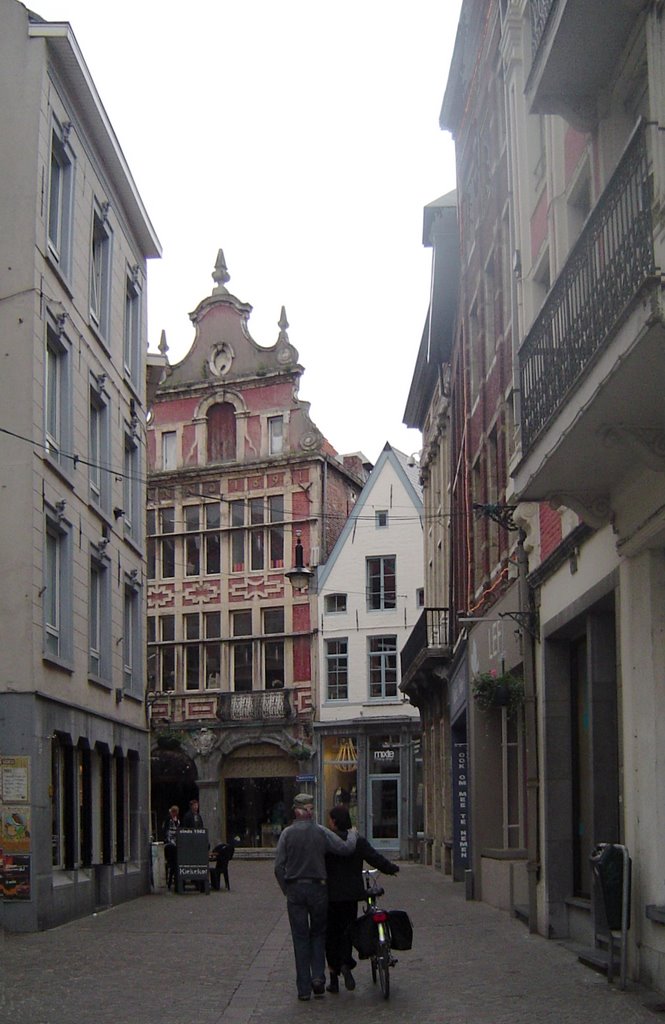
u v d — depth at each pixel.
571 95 12.72
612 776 14.15
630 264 9.41
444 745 34.47
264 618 52.75
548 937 15.96
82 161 23.19
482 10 23.94
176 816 29.47
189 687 53.38
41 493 19.81
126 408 27.23
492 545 24.27
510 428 21.11
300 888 11.73
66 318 21.61
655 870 11.59
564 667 16.55
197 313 55.75
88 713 22.61
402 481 51.78
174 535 54.44
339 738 50.84
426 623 32.94
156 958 14.84
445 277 30.94
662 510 10.98
